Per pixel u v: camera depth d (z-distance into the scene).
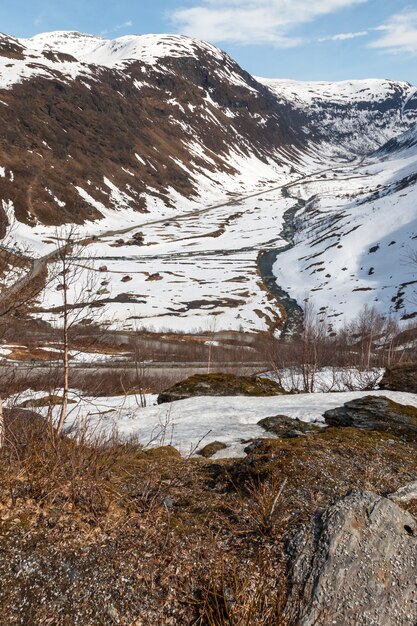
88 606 3.78
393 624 3.77
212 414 12.48
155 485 5.55
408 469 6.19
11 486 4.51
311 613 3.79
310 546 4.30
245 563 4.25
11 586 3.78
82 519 4.47
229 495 5.42
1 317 5.95
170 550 4.35
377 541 4.30
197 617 3.81
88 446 5.93
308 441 6.75
